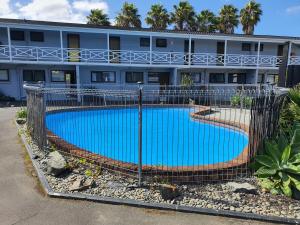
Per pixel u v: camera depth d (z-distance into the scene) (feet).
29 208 13.44
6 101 65.87
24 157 21.06
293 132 19.13
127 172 17.03
